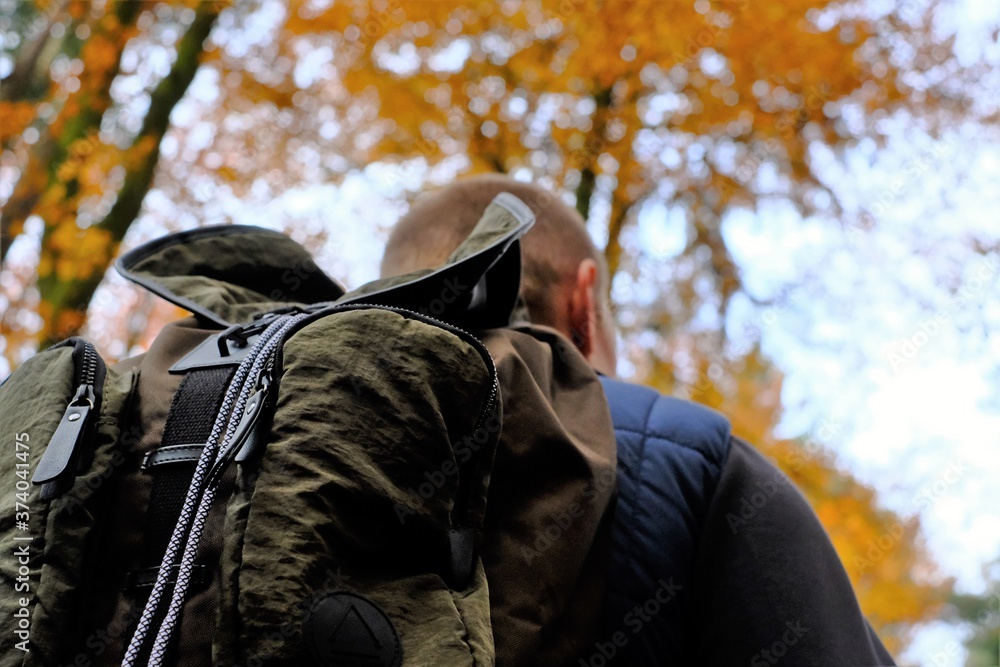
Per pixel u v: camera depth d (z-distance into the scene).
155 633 0.84
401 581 0.86
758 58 6.80
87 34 5.52
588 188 6.68
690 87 7.00
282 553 0.80
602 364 1.55
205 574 0.86
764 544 1.09
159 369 1.09
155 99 5.20
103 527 0.92
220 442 0.91
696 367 7.36
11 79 5.58
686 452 1.13
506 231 1.10
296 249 1.39
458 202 1.47
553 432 0.99
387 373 0.89
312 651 0.77
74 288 4.74
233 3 5.57
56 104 5.42
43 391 1.00
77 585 0.88
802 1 6.61
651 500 1.09
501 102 6.94
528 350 1.08
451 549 0.89
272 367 0.91
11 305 4.77
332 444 0.85
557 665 0.96
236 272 1.34
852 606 1.10
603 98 6.89
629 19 6.44
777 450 7.10
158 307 5.40
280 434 0.86
